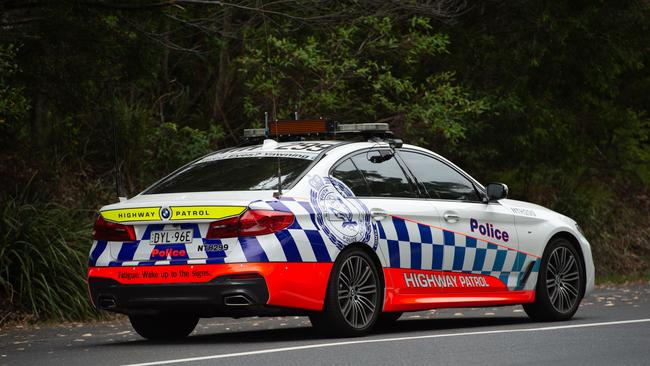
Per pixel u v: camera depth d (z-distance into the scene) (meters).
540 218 14.24
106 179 21.12
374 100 22.77
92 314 16.45
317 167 12.06
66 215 17.86
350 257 11.85
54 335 13.96
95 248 11.72
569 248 14.48
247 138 13.77
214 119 24.19
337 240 11.70
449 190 13.35
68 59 19.50
